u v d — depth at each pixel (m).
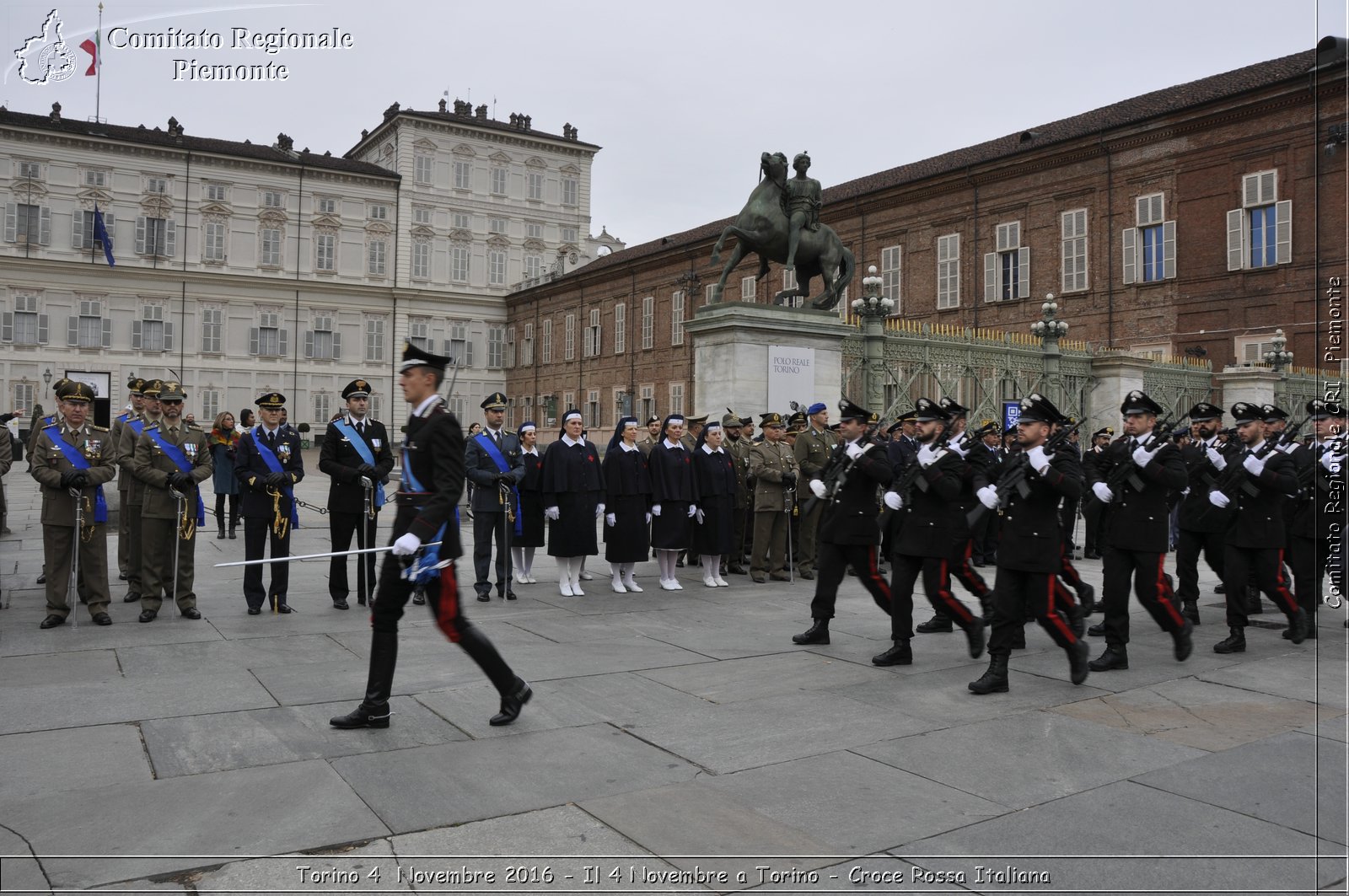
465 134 65.12
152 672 7.35
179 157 57.16
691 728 6.09
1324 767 5.44
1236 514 8.88
